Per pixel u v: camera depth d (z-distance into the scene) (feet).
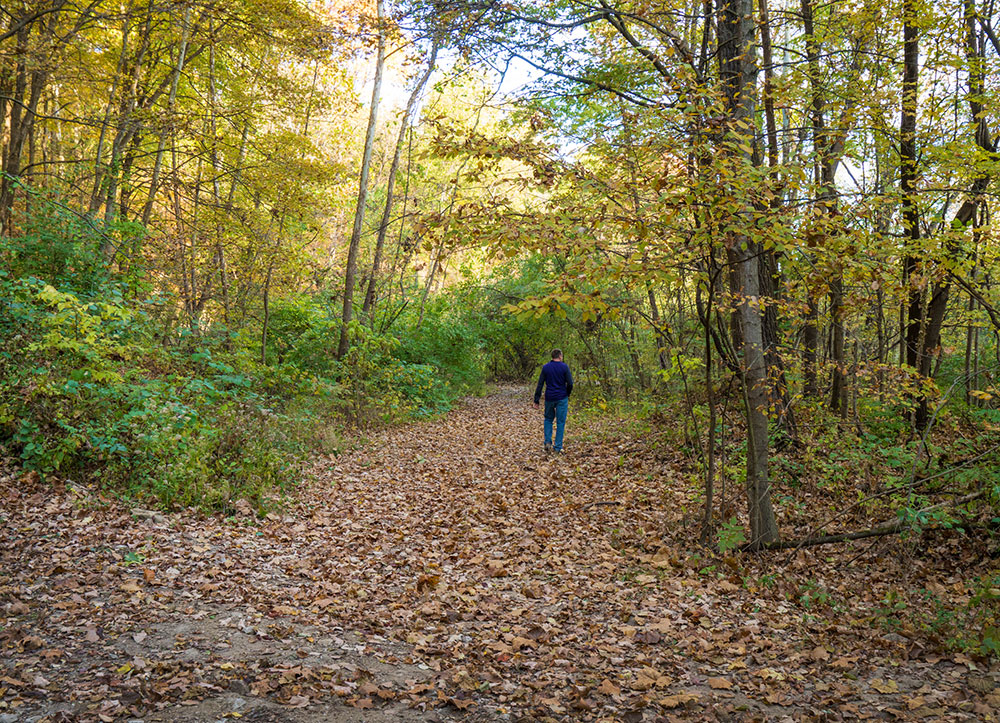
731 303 22.35
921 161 28.66
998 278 33.30
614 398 59.98
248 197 56.29
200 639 13.79
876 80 30.17
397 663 13.73
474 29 29.32
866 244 18.71
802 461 28.37
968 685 12.60
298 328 56.59
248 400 34.55
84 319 25.94
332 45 44.27
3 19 39.29
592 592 18.49
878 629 15.66
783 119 35.91
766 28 33.58
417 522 25.35
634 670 13.78
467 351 78.33
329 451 36.09
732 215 16.93
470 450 41.91
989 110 29.68
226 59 55.83
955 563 19.47
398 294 77.05
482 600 17.81
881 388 32.09
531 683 13.09
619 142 20.79
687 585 18.71
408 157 59.41
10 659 12.03
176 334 38.50
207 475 24.72
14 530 17.76
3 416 22.00
